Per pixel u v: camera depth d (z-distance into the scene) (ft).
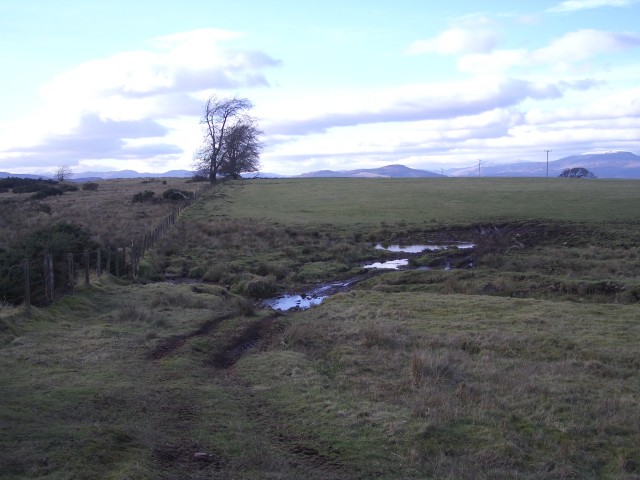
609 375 37.09
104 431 24.03
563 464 24.36
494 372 36.55
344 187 246.27
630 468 24.44
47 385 30.60
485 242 119.75
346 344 44.19
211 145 308.60
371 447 25.73
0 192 231.71
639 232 119.14
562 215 142.00
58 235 73.15
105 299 59.72
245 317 54.65
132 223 136.56
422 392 32.09
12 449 21.66
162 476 21.04
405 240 124.77
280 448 25.45
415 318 54.19
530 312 55.62
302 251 107.76
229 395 31.89
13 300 49.57
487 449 25.63
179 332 46.19
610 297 65.46
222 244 114.11
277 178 341.62
